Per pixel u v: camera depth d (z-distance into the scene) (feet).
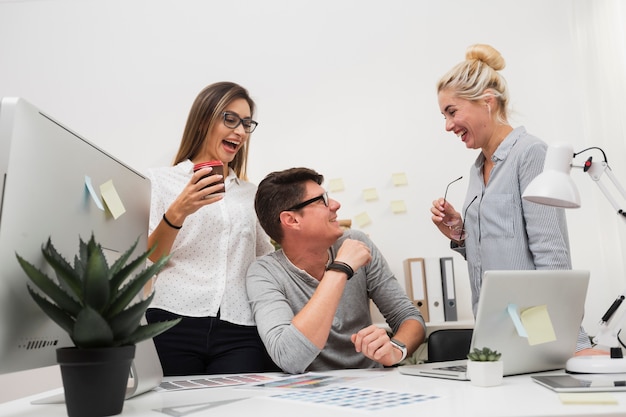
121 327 2.53
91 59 9.48
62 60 9.50
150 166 9.16
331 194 8.87
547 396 2.72
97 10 9.59
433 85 8.99
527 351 3.59
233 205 6.09
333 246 5.68
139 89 9.36
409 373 3.78
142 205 3.83
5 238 2.34
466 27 9.06
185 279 5.66
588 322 8.13
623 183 7.55
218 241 5.84
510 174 5.48
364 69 9.14
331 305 4.35
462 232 6.15
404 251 8.64
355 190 8.86
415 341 5.04
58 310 2.47
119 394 2.55
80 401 2.46
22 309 2.47
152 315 5.50
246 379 3.96
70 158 2.85
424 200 8.75
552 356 3.76
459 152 8.80
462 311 8.41
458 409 2.44
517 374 3.63
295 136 9.07
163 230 5.20
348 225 8.11
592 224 8.33
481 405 2.52
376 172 8.87
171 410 2.72
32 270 2.33
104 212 3.21
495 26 9.01
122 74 9.41
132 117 9.30
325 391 3.14
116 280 2.56
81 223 2.95
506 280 3.32
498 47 8.96
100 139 9.28
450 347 5.49
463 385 3.17
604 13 7.83
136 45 9.48
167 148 9.20
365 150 8.95
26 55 9.53
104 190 3.19
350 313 5.39
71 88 9.42
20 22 9.63
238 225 5.97
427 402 2.64
